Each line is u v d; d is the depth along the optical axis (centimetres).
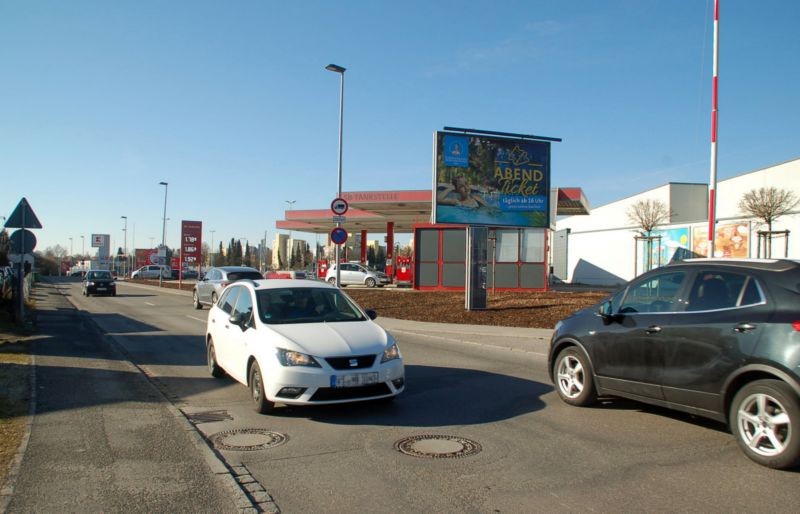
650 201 4559
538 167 2047
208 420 692
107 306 2662
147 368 1040
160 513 425
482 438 620
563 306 1986
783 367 503
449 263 3014
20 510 426
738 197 4066
